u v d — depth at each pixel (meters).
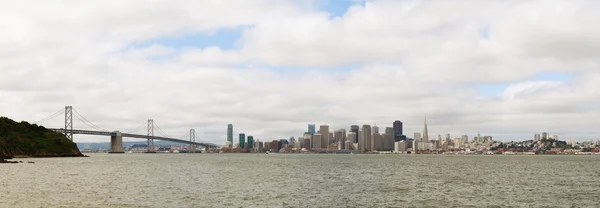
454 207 49.62
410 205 50.84
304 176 93.25
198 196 57.06
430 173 105.88
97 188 66.19
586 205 51.66
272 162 184.88
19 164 140.75
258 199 54.66
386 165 154.62
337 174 100.75
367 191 63.84
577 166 153.25
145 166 138.50
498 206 50.50
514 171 116.75
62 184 72.00
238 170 116.12
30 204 49.31
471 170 121.00
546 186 72.81
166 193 60.16
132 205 49.12
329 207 49.00
